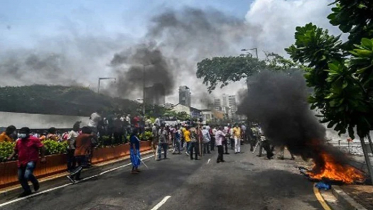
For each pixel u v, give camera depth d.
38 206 5.64
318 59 5.31
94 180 8.45
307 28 5.62
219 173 9.27
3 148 7.48
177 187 7.21
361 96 4.20
